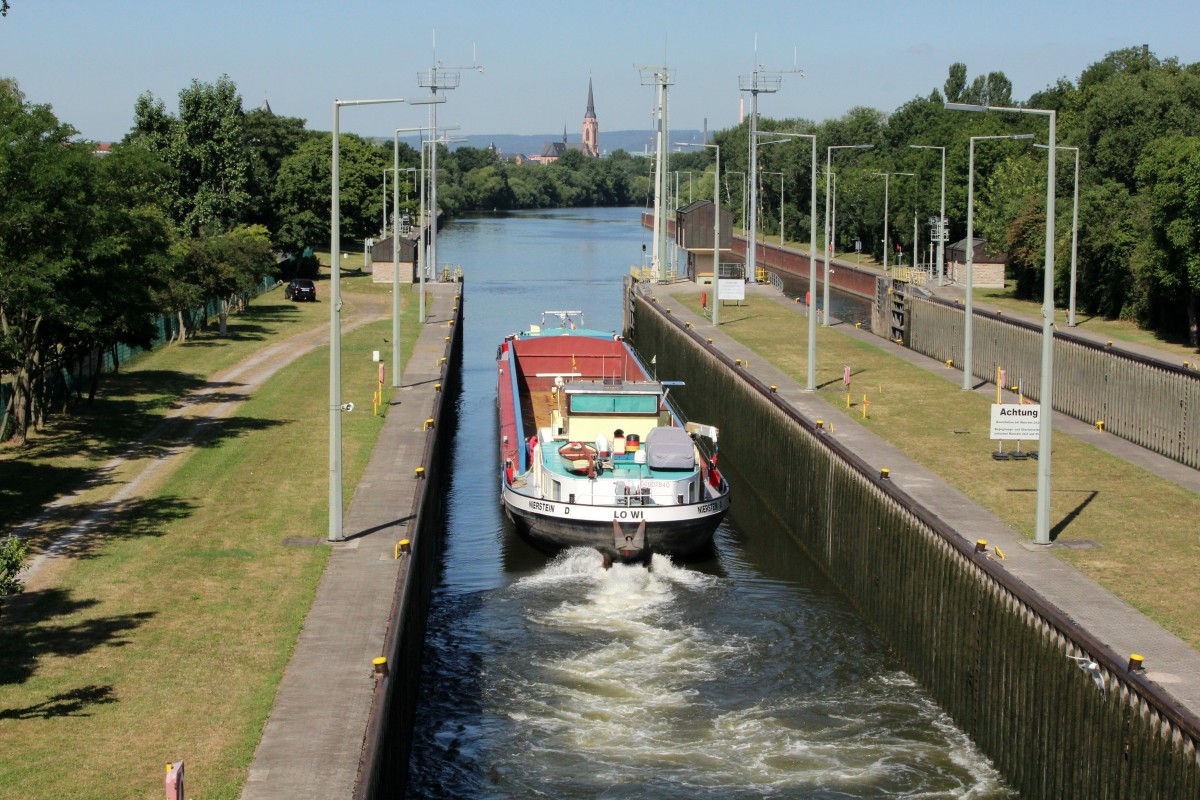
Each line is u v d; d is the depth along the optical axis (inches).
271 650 1071.6
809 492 1879.9
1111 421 1957.4
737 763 1170.0
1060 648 1037.8
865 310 4495.6
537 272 6314.0
